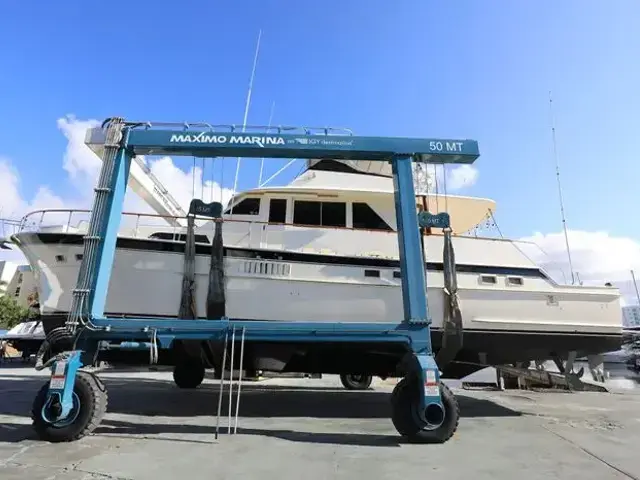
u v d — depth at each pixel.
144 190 7.18
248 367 6.04
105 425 4.98
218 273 5.94
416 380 4.46
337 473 3.36
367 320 6.66
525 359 7.25
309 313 6.58
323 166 8.26
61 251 6.32
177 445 4.14
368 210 7.58
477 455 3.92
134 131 5.23
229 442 4.29
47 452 3.83
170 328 4.66
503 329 6.97
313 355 6.14
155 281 6.39
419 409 4.34
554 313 7.11
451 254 5.73
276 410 6.38
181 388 8.84
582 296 7.23
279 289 6.60
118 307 6.28
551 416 6.12
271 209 7.41
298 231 7.10
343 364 6.21
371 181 7.97
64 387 4.18
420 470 3.46
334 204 7.55
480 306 6.96
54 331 4.61
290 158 5.49
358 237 7.14
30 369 14.30
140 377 11.34
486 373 14.88
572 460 3.81
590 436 4.80
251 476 3.27
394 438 4.56
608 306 7.27
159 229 6.93
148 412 5.93
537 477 3.33
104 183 5.01
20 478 3.13
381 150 5.28
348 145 5.29
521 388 10.15
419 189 8.16
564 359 7.32
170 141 5.20
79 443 4.15
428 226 5.67
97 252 4.78
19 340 19.81
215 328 4.66
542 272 7.27
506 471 3.46
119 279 6.32
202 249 6.49
